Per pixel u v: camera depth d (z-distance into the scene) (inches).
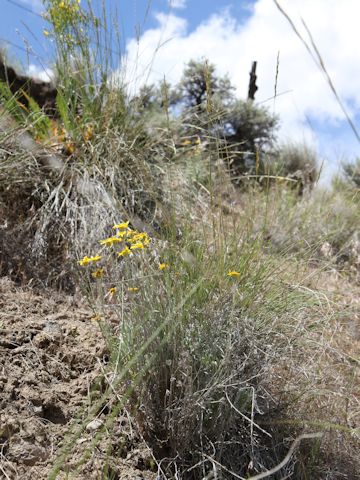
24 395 74.6
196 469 72.1
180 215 124.2
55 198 124.8
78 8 151.9
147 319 77.5
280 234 151.6
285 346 82.5
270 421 77.6
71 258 115.0
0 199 124.9
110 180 132.7
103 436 72.0
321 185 226.8
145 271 84.5
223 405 72.9
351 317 111.5
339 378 87.1
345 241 178.7
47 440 69.8
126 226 82.6
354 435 82.3
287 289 93.0
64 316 97.7
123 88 158.4
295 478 74.4
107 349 88.4
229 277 85.0
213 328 78.2
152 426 75.7
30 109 159.5
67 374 82.7
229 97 348.2
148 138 160.2
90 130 148.3
